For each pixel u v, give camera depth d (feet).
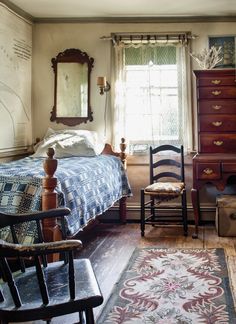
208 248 11.68
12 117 13.85
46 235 7.86
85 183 10.03
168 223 14.39
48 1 13.44
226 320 7.14
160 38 15.11
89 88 15.57
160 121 15.42
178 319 7.22
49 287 5.31
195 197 13.20
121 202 15.19
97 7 14.12
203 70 13.80
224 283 8.88
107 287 8.82
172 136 15.40
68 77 15.64
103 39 15.43
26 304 4.80
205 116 13.99
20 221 6.09
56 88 15.66
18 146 14.37
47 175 8.04
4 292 5.26
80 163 11.34
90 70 15.55
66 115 15.71
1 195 8.36
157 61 15.33
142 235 13.34
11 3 13.53
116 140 15.46
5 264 4.62
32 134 15.70
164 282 9.02
